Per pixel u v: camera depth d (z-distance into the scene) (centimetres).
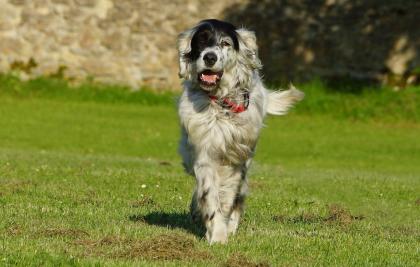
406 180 1669
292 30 2997
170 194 1273
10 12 3095
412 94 2898
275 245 858
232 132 862
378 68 2948
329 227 1028
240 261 762
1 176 1402
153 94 3077
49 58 3103
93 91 3083
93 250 795
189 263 753
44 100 3042
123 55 3083
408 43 2928
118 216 1024
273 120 2852
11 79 3092
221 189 878
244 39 872
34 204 1097
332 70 2981
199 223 962
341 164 2181
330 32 2975
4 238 837
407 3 2927
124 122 2758
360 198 1373
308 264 781
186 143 898
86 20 3086
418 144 2523
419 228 1094
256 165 1997
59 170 1516
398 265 801
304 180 1584
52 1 3091
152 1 3062
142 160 1912
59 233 870
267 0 3008
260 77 933
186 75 873
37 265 727
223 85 857
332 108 2911
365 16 2956
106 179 1415
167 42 3064
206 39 855
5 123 2656
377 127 2784
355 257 823
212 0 3039
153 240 820
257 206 1203
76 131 2575
